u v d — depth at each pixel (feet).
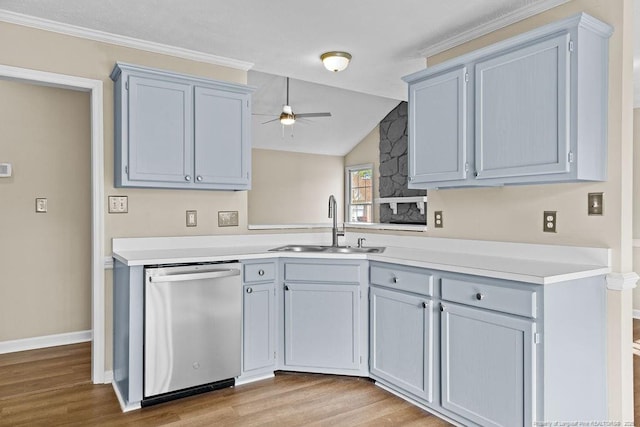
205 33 9.23
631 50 6.96
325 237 12.24
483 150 7.68
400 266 8.29
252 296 9.14
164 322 8.13
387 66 11.13
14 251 11.36
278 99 21.11
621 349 6.88
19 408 8.07
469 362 7.00
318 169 27.89
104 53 9.36
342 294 9.16
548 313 6.10
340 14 8.31
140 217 9.77
